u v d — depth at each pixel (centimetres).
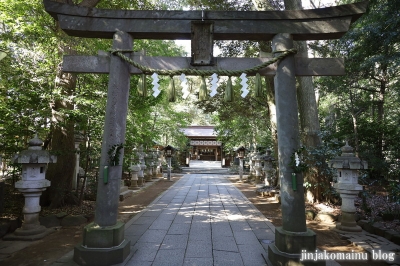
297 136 367
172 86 396
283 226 357
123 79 391
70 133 657
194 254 379
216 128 1983
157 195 965
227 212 666
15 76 589
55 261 355
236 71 384
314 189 718
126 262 348
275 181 984
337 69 391
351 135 1009
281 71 381
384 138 1013
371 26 696
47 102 582
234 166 2256
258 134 1623
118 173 378
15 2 537
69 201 664
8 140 582
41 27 584
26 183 455
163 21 398
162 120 1819
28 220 465
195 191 1066
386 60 691
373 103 1145
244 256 373
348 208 507
